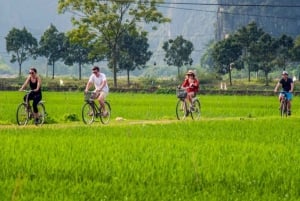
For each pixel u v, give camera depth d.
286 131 41.50
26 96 47.56
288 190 21.05
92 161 25.22
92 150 28.55
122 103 93.62
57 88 162.12
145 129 41.88
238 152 29.33
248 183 21.88
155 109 75.94
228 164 25.56
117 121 54.62
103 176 22.59
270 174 23.58
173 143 32.47
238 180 22.50
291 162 26.50
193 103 57.78
